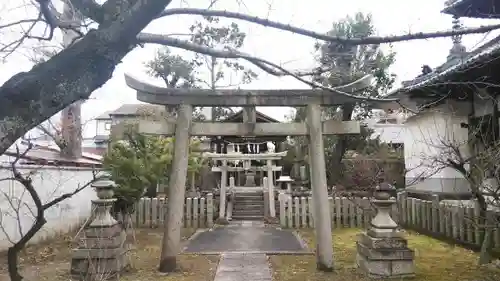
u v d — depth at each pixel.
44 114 1.69
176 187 7.54
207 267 7.65
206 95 7.71
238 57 2.64
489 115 9.87
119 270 6.89
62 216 11.14
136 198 10.60
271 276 6.89
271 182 16.95
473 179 6.94
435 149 10.94
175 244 7.41
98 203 6.99
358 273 7.04
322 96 7.64
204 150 20.36
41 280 6.51
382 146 19.83
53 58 1.79
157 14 1.94
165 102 7.71
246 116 7.85
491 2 6.55
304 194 16.80
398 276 6.61
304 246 9.84
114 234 6.95
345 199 13.30
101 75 1.83
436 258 8.00
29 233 2.18
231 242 10.56
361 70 9.87
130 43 1.92
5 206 8.30
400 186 16.50
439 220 10.32
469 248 8.81
